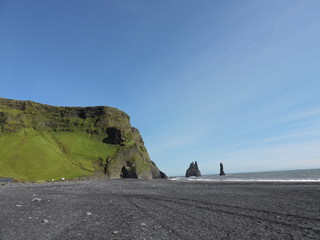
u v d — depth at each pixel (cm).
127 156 16375
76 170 13000
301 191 2762
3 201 2022
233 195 2423
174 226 1065
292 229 995
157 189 3531
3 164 11894
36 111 19450
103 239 864
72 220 1205
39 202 1953
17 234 944
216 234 928
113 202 1948
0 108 17988
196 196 2370
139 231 977
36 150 14025
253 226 1055
